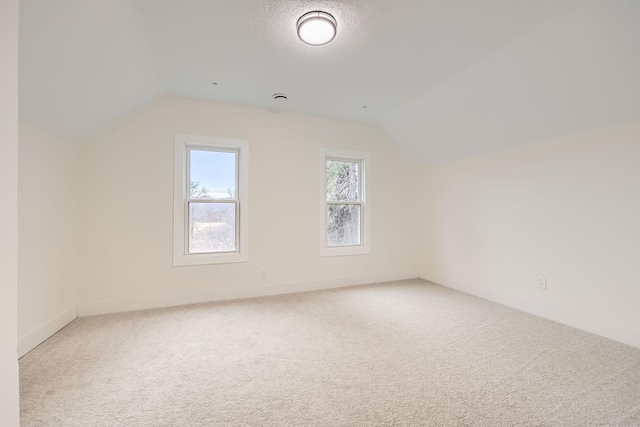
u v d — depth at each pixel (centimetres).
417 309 299
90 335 234
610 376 175
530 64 218
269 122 352
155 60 237
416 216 439
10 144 73
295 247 366
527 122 267
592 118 230
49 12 144
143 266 299
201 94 307
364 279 405
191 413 144
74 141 267
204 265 323
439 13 181
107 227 286
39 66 170
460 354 204
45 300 227
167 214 308
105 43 186
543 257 277
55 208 241
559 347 214
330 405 150
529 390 162
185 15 183
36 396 155
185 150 321
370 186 411
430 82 274
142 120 299
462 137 334
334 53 228
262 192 349
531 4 171
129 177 294
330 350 210
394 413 144
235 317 276
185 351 208
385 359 197
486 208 336
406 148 418
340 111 357
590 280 242
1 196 70
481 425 135
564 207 260
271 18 187
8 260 72
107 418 139
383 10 179
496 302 322
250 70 255
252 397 156
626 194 220
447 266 391
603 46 181
